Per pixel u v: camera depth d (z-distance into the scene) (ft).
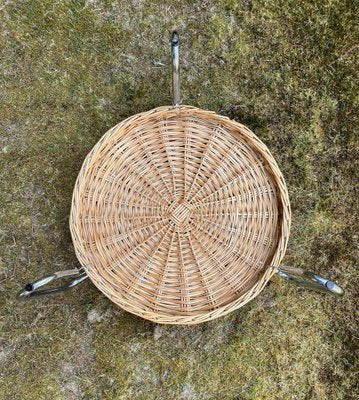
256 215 3.97
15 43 4.56
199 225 3.92
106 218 3.83
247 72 4.71
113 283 3.80
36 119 4.58
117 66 4.65
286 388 4.63
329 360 4.69
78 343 4.53
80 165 4.61
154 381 4.55
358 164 4.71
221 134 3.99
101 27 4.63
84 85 4.61
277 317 4.66
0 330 4.48
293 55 4.71
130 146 3.89
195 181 3.93
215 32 4.69
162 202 3.92
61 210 4.58
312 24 4.68
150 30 4.67
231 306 3.73
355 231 4.71
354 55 4.69
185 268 3.87
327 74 4.71
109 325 4.55
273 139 4.72
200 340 4.59
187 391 4.55
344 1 4.67
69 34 4.59
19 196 4.55
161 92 4.69
